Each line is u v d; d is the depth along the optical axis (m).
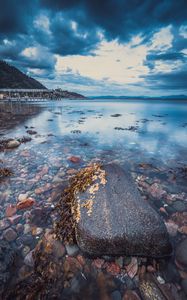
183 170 7.41
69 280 2.99
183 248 3.49
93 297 2.78
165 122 23.02
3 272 2.99
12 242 3.67
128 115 32.59
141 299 2.74
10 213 4.54
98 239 3.34
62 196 5.10
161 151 10.26
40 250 3.48
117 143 11.96
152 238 3.35
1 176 6.48
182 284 2.95
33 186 5.89
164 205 5.04
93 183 4.43
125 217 3.56
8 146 9.94
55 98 120.38
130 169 7.55
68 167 7.51
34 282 2.94
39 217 4.41
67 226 3.89
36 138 12.66
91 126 19.06
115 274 3.09
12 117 24.41
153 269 3.19
